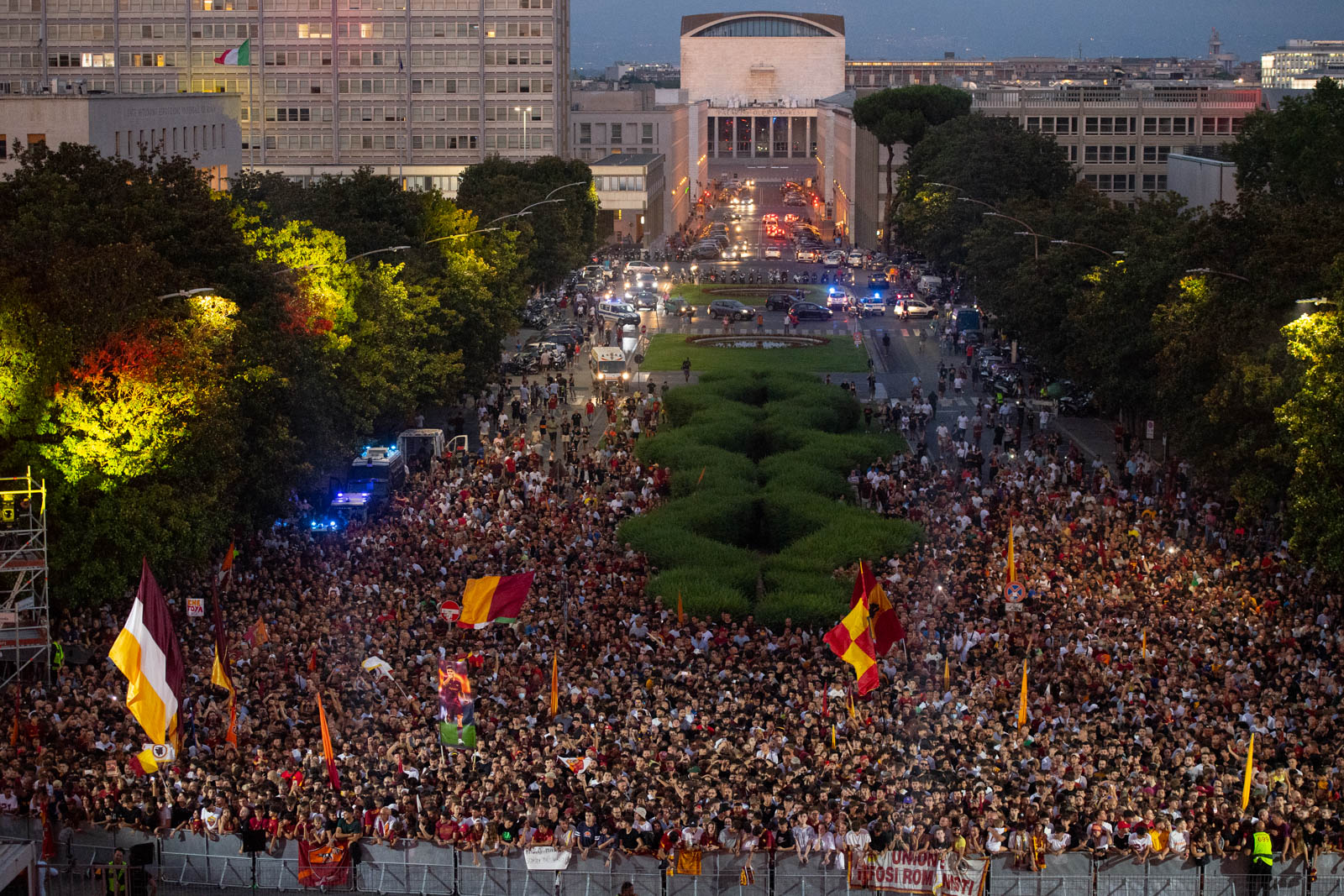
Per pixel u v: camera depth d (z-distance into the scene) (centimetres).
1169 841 4159
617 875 4191
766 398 12031
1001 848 4172
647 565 7381
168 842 4288
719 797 4344
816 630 6544
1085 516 8044
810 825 4225
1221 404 7394
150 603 4331
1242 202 8419
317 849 4228
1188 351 8062
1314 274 7412
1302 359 6656
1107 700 5262
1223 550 7456
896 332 16750
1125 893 4147
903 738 4847
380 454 9000
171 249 7200
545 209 17588
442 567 7012
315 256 8900
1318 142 12200
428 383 10262
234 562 7088
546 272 17300
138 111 13250
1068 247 11850
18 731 4875
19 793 4481
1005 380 12800
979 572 6925
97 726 4916
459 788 4347
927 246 19838
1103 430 11669
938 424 11919
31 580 5688
